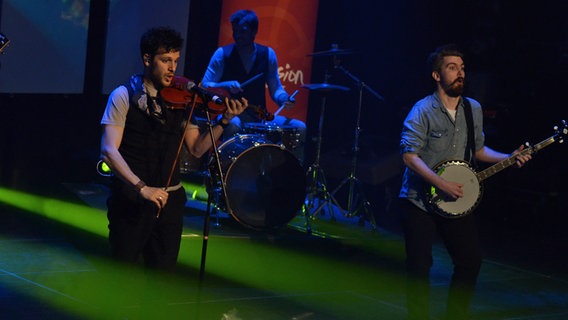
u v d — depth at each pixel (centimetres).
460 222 534
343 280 738
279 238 741
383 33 1238
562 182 1156
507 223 1132
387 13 1234
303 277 738
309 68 1111
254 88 920
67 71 1120
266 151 699
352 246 782
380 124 1237
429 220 538
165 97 457
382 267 770
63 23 1106
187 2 1160
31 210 887
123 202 455
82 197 785
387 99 1234
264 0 1084
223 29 1074
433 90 552
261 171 700
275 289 690
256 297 654
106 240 676
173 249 468
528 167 1173
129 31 1142
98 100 1149
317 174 898
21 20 1078
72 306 568
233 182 691
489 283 767
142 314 468
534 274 824
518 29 1257
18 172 1102
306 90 1112
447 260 843
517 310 675
